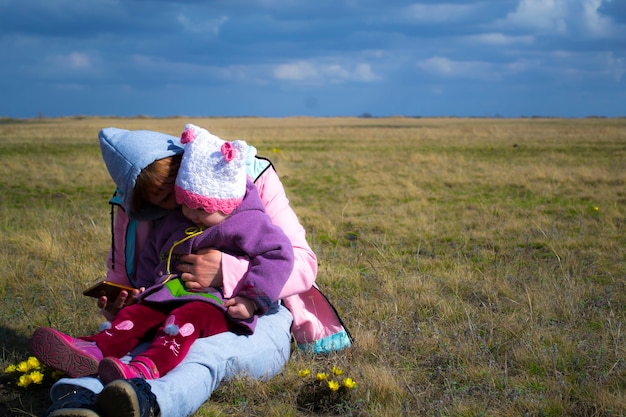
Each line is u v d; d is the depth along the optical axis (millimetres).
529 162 17438
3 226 7648
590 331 4043
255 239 3129
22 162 17203
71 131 40531
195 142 3045
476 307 4625
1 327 4074
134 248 3430
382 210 9570
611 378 3279
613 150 22328
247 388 3045
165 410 2559
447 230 7836
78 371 2758
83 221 7910
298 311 3586
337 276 5395
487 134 37469
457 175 14047
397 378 3326
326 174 15070
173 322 2848
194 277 3076
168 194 3141
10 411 2939
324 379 3111
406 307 4594
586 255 6414
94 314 4355
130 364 2691
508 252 6613
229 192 3027
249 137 35750
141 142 3174
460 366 3457
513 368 3492
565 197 10734
